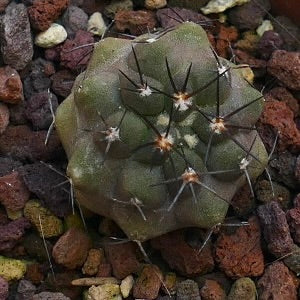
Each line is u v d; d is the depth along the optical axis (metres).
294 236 0.28
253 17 0.32
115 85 0.26
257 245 0.28
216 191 0.26
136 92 0.25
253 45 0.32
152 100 0.25
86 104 0.26
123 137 0.25
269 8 0.32
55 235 0.28
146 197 0.26
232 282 0.28
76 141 0.26
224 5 0.32
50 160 0.29
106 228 0.28
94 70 0.27
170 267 0.28
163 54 0.26
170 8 0.32
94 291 0.27
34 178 0.28
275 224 0.28
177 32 0.26
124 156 0.26
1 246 0.28
